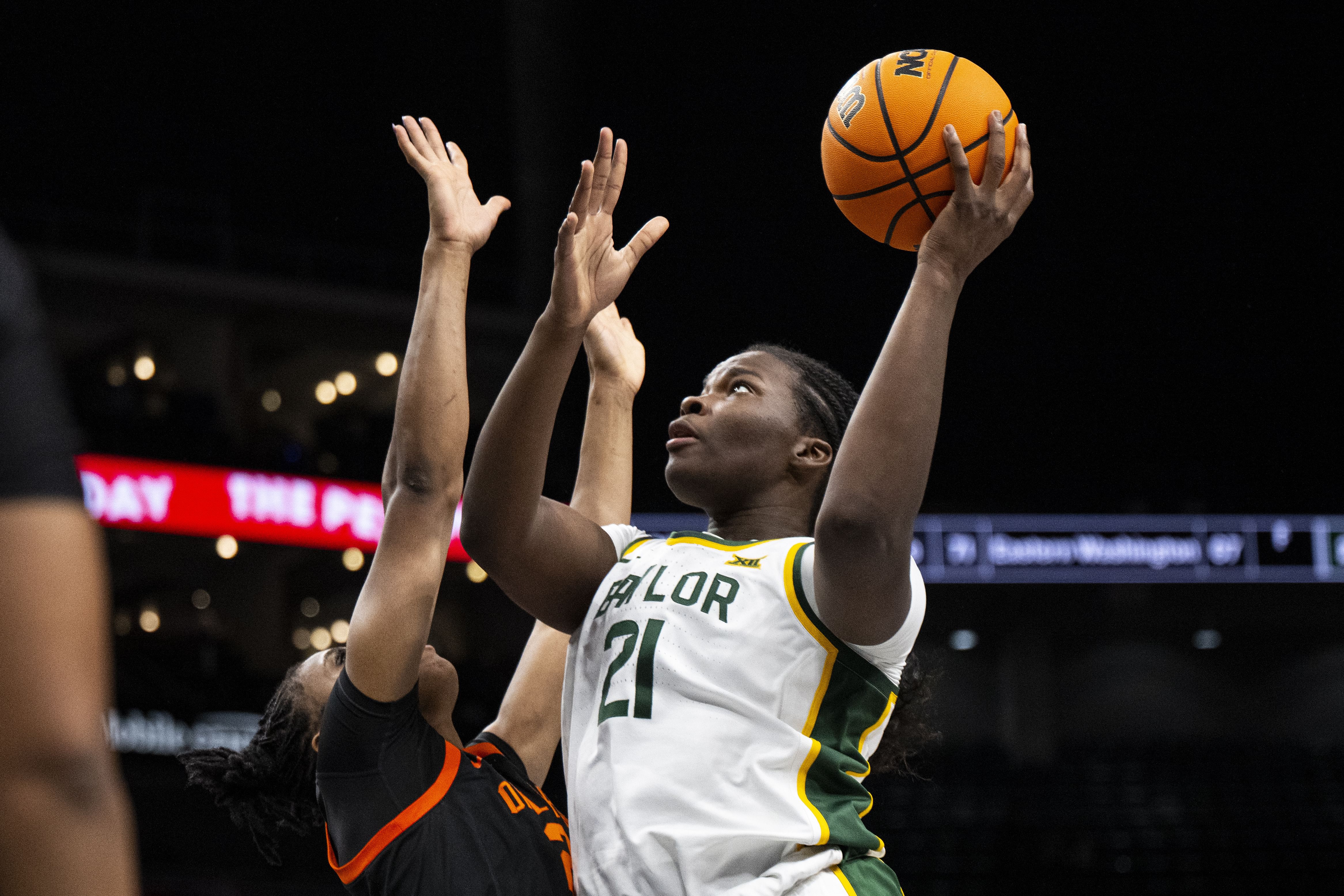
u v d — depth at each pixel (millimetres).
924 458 1688
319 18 15719
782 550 1901
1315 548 18172
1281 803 15805
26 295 813
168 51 16406
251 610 18016
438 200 2039
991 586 18406
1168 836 13961
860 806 1812
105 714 794
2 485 752
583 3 13344
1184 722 20609
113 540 16484
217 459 14141
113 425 13469
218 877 10648
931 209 1920
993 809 15406
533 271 15812
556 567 2010
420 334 1985
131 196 17672
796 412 2137
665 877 1686
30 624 747
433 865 1952
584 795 1821
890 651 1824
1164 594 18500
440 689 2229
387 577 1930
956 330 17469
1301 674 20562
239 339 17312
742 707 1771
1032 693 19109
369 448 15820
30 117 16984
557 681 2457
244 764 2248
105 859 766
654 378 16688
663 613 1889
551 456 12828
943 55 1957
